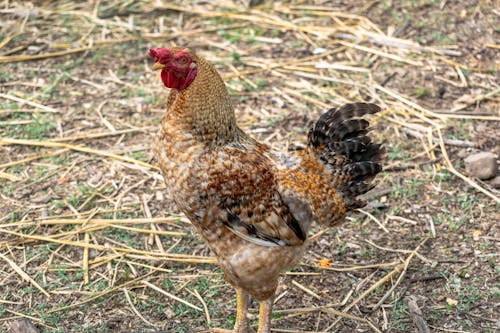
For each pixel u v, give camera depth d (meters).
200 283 2.03
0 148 2.38
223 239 1.81
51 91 2.58
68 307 1.96
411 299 1.98
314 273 2.05
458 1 2.90
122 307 1.97
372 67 2.66
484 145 2.39
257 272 1.81
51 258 2.08
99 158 2.36
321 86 2.60
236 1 2.97
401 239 2.13
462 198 2.23
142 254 2.09
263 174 1.79
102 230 2.15
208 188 1.76
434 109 2.51
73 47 2.75
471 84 2.59
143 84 2.62
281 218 1.80
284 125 2.46
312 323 1.95
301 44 2.77
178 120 1.75
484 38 2.75
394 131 2.44
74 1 2.98
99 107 2.52
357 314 1.96
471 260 2.07
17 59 2.70
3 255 2.07
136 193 2.25
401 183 2.28
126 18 2.89
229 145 1.79
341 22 2.84
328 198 1.85
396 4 2.91
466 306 1.96
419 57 2.69
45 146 2.39
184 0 2.98
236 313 1.97
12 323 1.91
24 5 2.94
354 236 2.15
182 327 1.93
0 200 2.22
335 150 1.85
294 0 2.98
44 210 2.20
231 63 2.69
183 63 1.73
